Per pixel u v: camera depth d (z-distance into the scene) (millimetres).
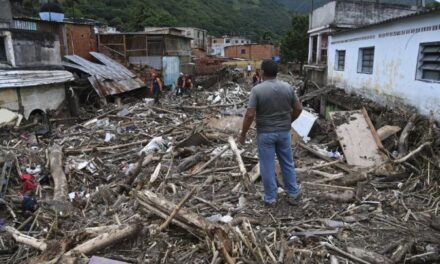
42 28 21078
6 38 13875
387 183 6410
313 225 4746
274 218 4922
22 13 28844
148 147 9719
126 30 56219
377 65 11703
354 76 13953
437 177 6328
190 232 4422
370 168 7199
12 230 4879
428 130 7848
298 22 47875
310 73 22781
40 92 14789
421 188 6148
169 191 6410
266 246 4055
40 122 13844
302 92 22344
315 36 23312
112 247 4168
